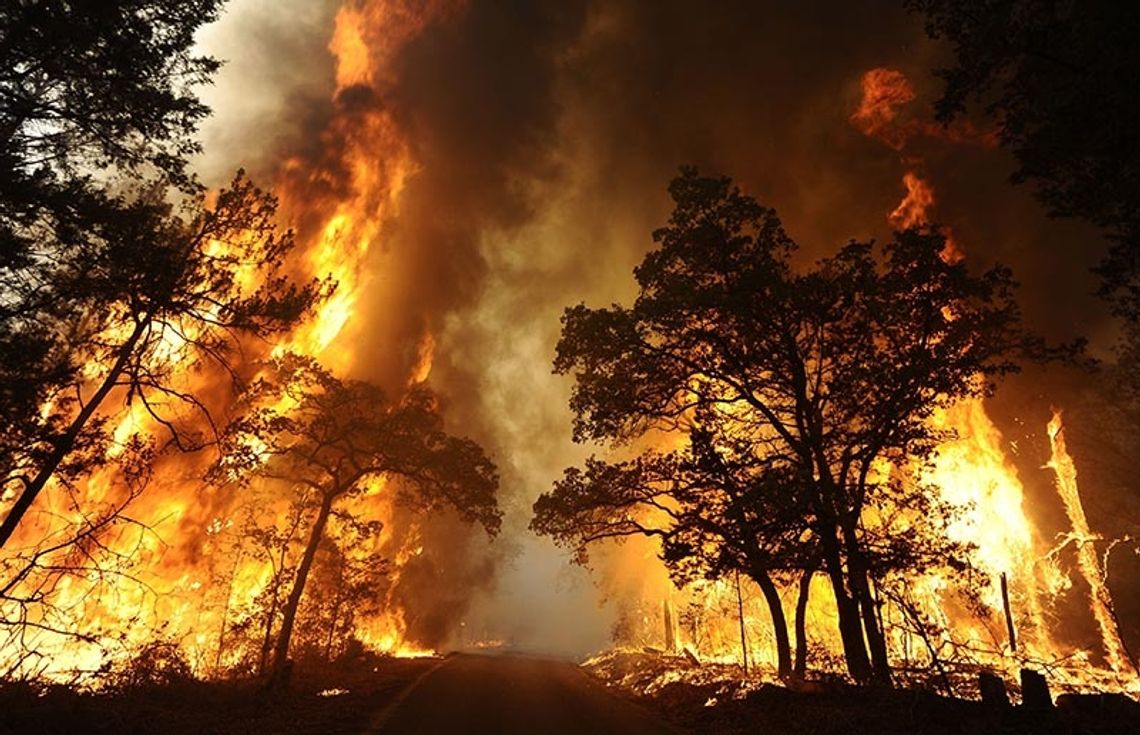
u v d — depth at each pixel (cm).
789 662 1878
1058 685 1702
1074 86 918
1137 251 976
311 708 1577
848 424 1883
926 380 1738
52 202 1149
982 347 1725
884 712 1288
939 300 1752
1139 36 827
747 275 1792
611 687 2578
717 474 1847
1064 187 1009
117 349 1385
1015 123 1023
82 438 1293
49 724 1055
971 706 1236
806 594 1911
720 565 1822
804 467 1728
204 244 1555
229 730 1243
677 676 2208
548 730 1445
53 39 1152
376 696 1844
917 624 1545
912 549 1705
